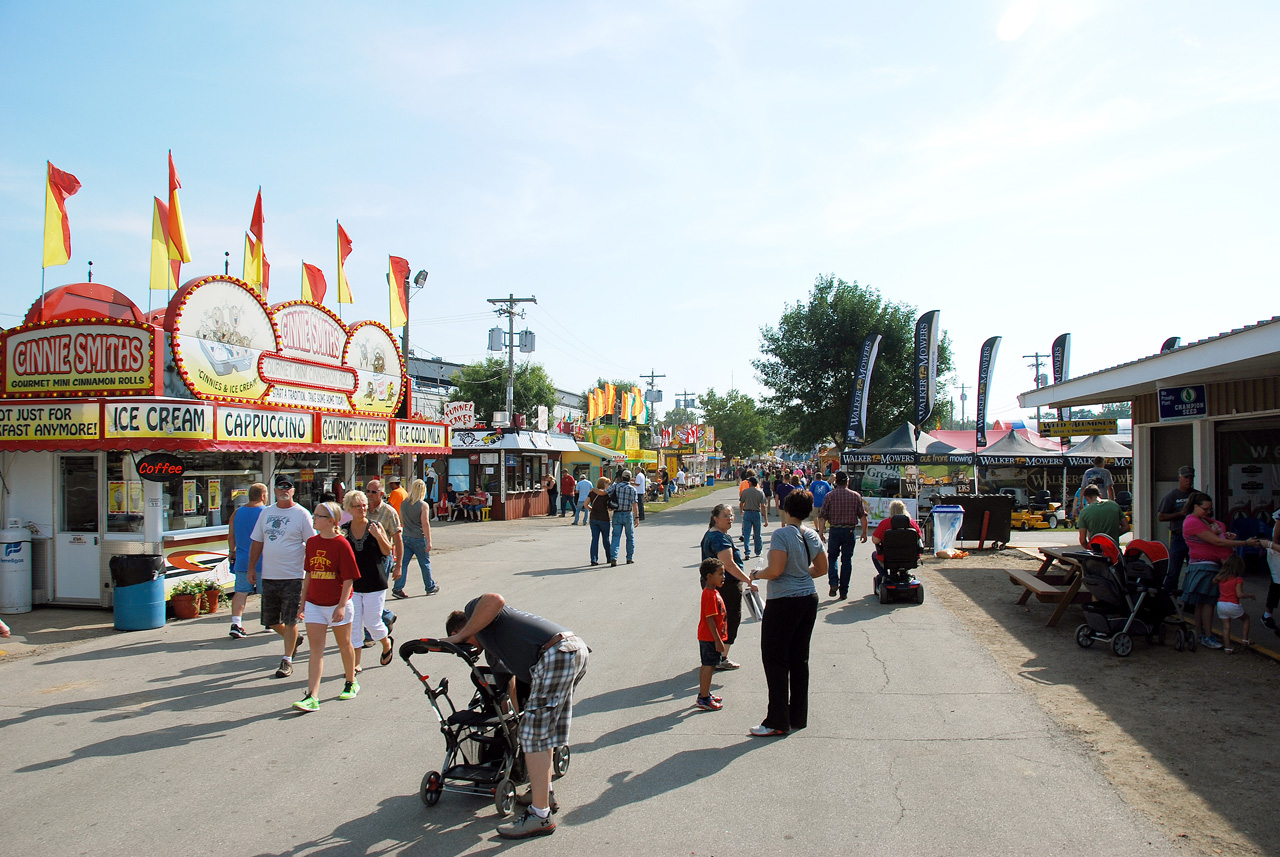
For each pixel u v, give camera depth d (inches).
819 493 694.5
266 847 162.2
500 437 1088.2
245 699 265.0
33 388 427.8
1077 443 1066.7
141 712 251.4
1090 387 422.3
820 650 321.4
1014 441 991.6
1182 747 209.2
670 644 335.0
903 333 1539.1
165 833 168.7
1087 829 164.4
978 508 645.9
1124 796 180.2
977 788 185.8
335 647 340.5
